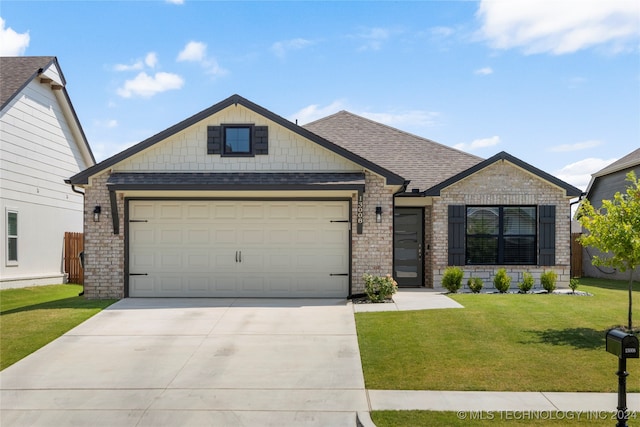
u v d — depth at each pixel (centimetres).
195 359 859
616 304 1221
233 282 1373
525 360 805
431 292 1456
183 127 1373
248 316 1138
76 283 2094
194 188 1288
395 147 1795
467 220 1566
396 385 726
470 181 1552
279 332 1009
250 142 1391
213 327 1050
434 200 1551
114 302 1296
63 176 2147
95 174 1362
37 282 1917
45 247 2002
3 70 1920
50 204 2042
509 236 1565
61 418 644
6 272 1759
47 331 1023
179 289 1370
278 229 1374
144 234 1370
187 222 1373
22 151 1855
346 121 1939
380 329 1000
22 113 1853
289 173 1376
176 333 1010
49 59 2011
